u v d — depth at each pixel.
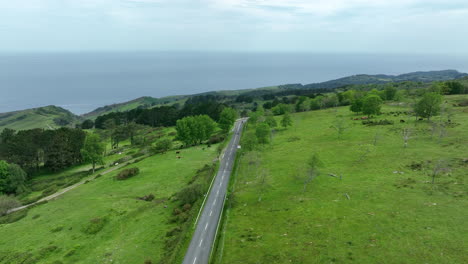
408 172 69.75
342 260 42.09
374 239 45.81
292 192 69.31
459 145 81.88
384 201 57.44
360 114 153.00
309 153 97.50
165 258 49.69
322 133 123.31
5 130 138.25
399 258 40.78
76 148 132.62
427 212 51.06
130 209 72.12
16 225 70.38
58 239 60.41
